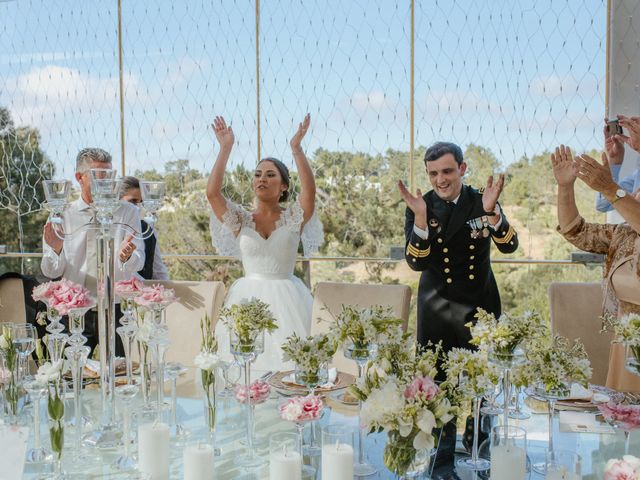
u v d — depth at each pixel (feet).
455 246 8.98
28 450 5.64
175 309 9.80
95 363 7.97
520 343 5.34
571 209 8.23
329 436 4.69
